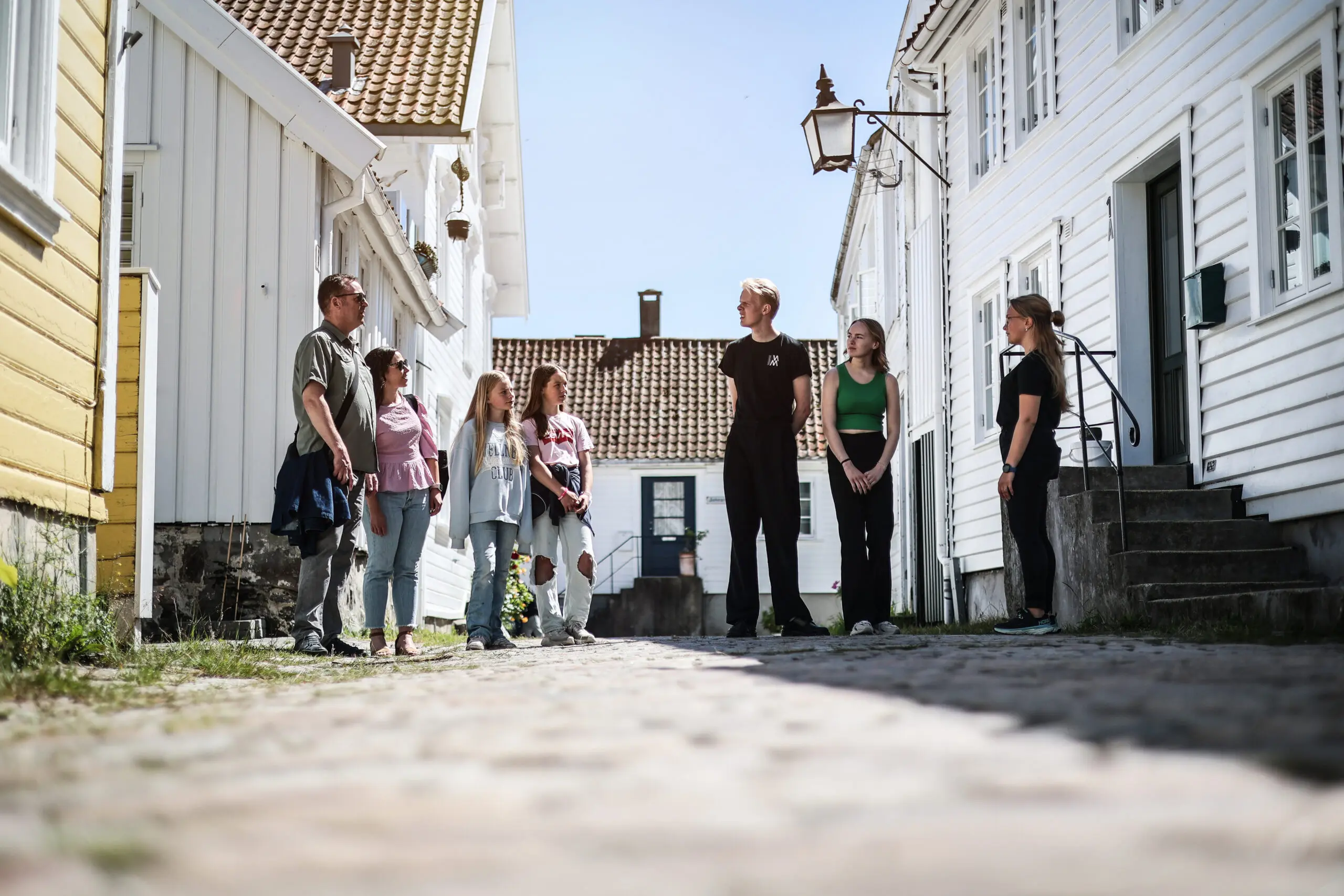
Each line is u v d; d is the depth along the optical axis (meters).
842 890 1.17
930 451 15.41
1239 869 1.20
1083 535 8.59
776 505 8.18
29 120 5.77
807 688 3.38
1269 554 8.01
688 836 1.48
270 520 10.89
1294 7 8.00
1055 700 2.83
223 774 2.10
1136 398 10.19
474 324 21.06
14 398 5.54
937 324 14.39
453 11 15.12
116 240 6.73
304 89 11.08
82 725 2.91
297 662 6.33
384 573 7.25
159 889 1.22
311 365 6.88
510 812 1.68
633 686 3.71
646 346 30.58
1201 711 2.51
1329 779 1.71
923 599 15.94
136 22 11.18
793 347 8.30
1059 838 1.39
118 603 7.03
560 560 25.09
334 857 1.39
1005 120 12.67
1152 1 9.89
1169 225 10.13
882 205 19.48
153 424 7.45
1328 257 7.88
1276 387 8.23
